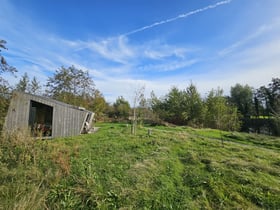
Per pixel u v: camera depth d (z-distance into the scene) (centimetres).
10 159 790
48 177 665
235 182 694
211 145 1216
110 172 725
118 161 831
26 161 769
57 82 3116
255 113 4688
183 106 3316
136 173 716
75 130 1543
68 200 558
